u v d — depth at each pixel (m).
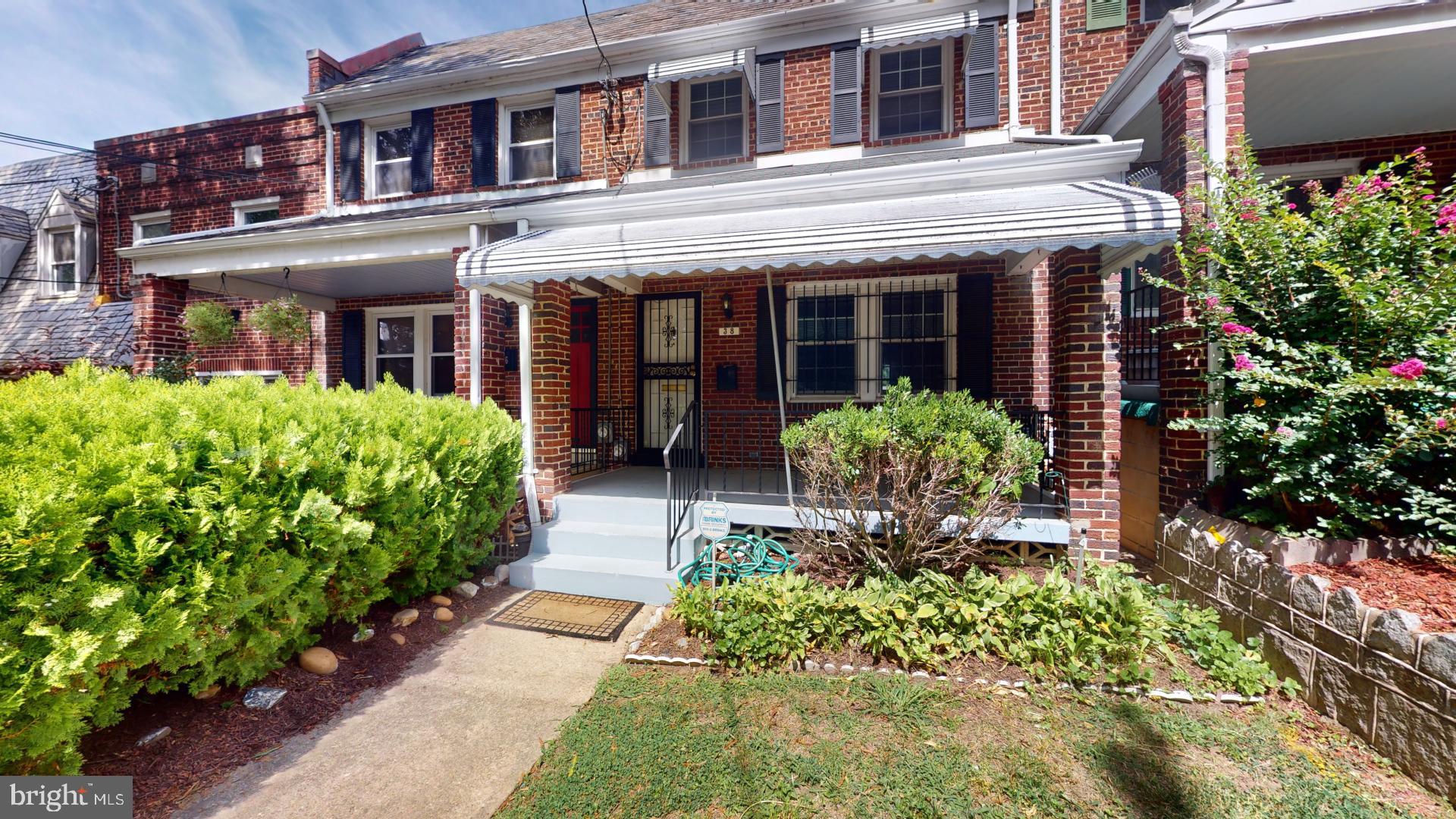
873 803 2.54
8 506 2.17
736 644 3.77
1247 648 3.73
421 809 2.58
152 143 11.42
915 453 4.36
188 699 3.25
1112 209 4.24
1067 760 2.82
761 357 8.28
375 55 11.81
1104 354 5.09
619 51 8.81
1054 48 7.48
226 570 2.90
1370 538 3.62
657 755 2.87
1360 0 4.48
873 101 8.37
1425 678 2.59
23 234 12.72
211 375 10.90
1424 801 2.52
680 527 5.77
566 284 6.64
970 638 3.76
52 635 2.21
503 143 9.67
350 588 3.82
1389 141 6.46
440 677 3.78
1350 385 3.52
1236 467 4.30
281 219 10.30
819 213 5.60
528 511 6.11
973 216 4.55
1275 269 4.13
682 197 6.04
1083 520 4.76
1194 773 2.72
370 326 10.58
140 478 2.57
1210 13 4.75
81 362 3.48
